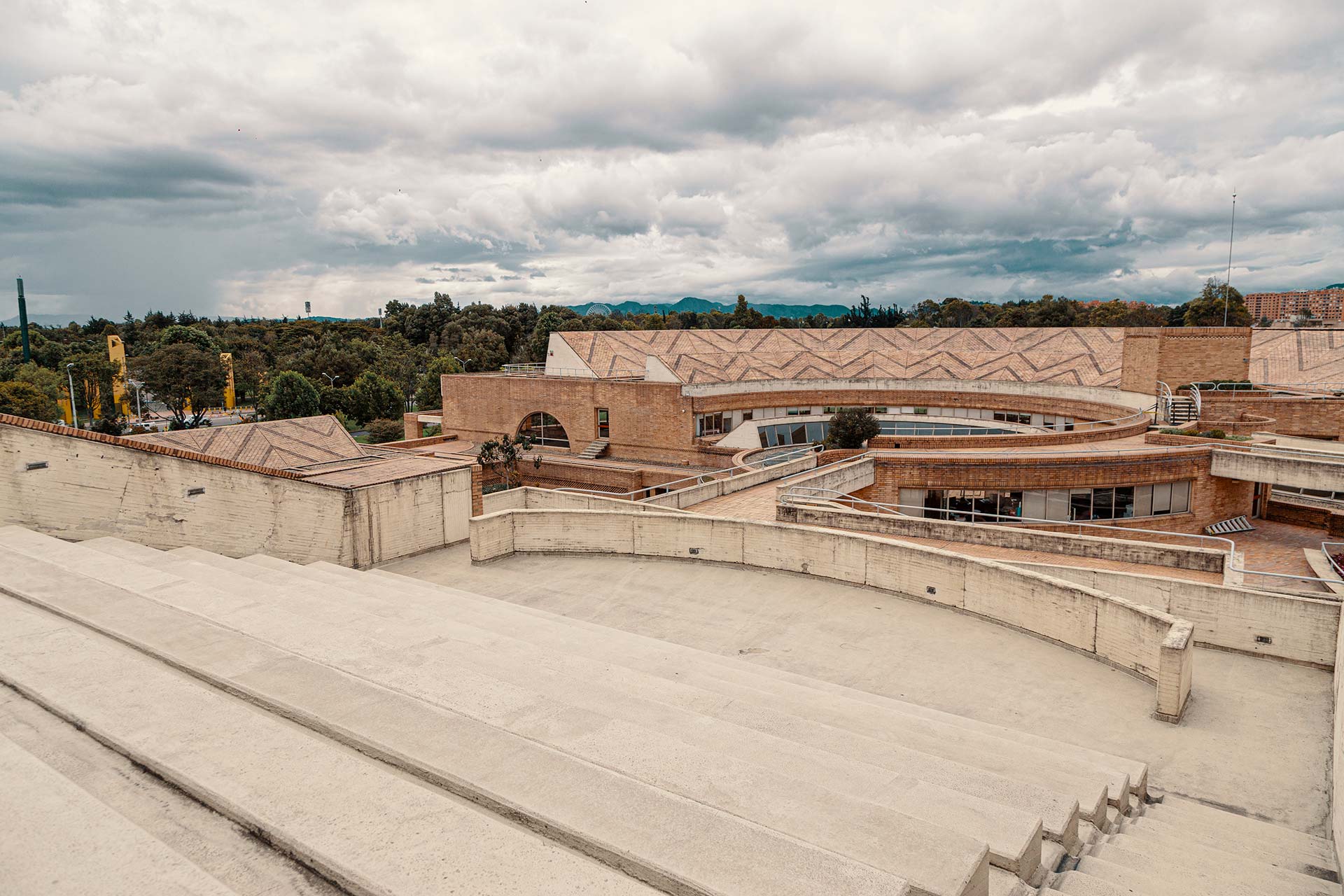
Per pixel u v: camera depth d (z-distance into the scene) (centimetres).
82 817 385
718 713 740
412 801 416
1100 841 687
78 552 1012
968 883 384
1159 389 4212
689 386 5188
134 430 8506
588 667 851
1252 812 930
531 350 12100
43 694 540
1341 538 3128
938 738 865
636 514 1986
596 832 399
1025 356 6016
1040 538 1988
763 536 1850
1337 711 1009
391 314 15612
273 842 387
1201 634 1423
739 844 388
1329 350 5462
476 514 2341
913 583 1647
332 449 2920
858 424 3444
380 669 643
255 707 567
